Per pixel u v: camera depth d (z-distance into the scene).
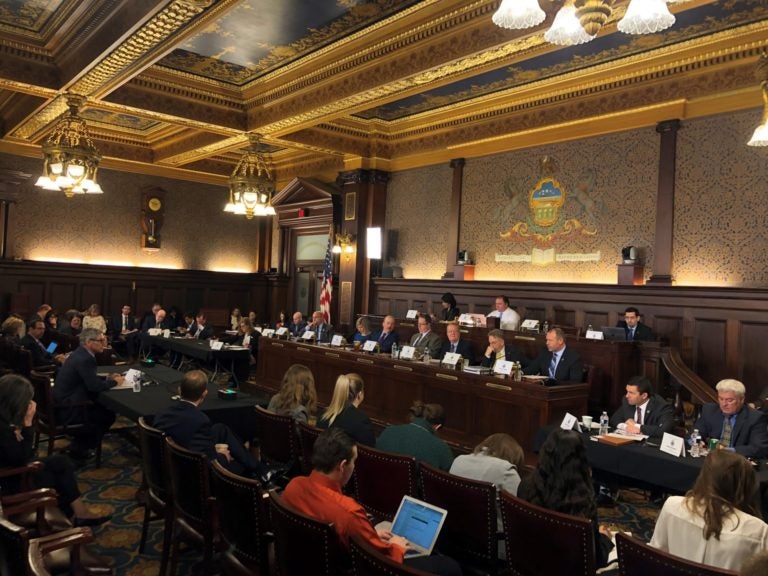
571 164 9.18
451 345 8.01
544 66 8.20
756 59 7.06
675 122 7.88
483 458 3.26
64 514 3.49
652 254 8.20
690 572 2.02
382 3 6.45
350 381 4.43
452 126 10.68
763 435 4.29
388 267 11.71
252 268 15.69
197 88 9.30
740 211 7.39
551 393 5.71
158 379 6.17
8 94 10.20
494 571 2.93
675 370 6.52
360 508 2.54
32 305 12.50
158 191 14.13
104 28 6.53
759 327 7.00
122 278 13.57
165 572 3.46
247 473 4.17
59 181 7.55
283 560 2.45
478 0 6.04
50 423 5.42
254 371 11.66
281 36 7.44
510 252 9.98
